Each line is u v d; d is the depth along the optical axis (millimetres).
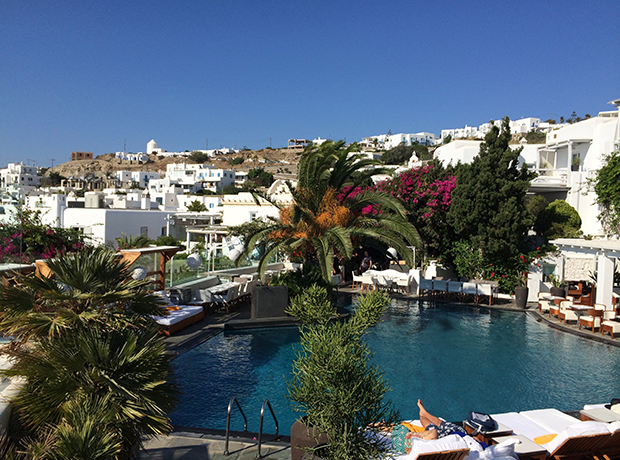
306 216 15070
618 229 21203
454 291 16469
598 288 13812
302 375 4656
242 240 17156
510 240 16672
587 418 5914
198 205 61469
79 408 3875
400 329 12805
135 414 4137
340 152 15938
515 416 6086
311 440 4488
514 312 15227
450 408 7465
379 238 15289
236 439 5703
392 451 4586
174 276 14117
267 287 12523
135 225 33906
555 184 26594
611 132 26172
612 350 10914
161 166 178625
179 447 5469
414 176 20406
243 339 11188
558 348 11062
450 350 10812
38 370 4133
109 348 4453
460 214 17750
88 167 177875
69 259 5070
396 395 7996
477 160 17969
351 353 4527
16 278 5984
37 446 3730
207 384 8188
